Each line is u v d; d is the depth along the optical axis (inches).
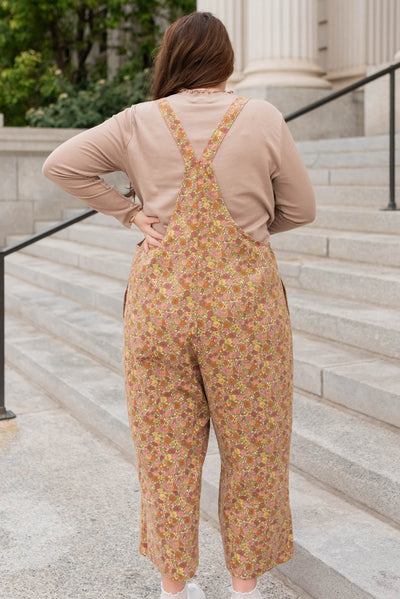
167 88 86.0
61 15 531.2
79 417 180.2
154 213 83.4
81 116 439.5
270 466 86.7
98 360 207.8
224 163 81.0
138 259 85.6
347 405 141.0
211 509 127.4
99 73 600.7
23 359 217.3
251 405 83.8
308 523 111.3
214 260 81.4
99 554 119.2
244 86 374.9
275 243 225.8
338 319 163.0
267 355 83.2
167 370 83.7
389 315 162.1
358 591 94.7
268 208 85.0
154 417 85.3
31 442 166.4
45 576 112.8
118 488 143.2
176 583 89.9
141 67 542.0
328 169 282.8
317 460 125.4
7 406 190.5
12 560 117.3
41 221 384.2
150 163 82.8
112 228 330.6
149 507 88.0
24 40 538.6
